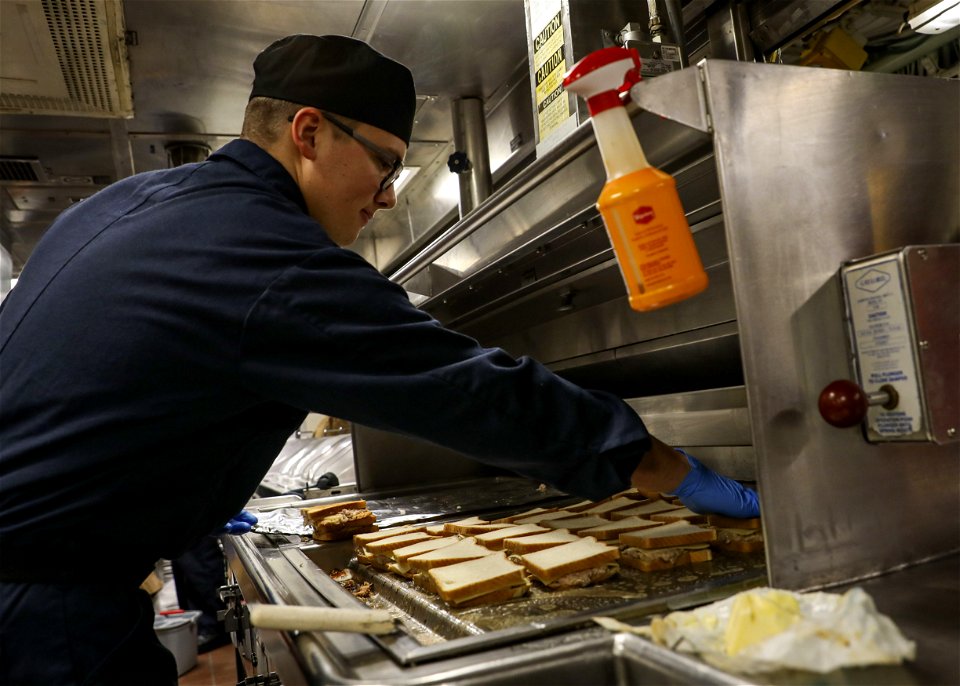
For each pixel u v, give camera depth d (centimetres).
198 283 105
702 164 118
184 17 274
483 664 73
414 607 137
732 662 67
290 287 102
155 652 120
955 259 94
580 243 176
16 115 345
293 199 126
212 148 406
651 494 200
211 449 117
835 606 73
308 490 300
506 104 335
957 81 109
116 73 307
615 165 88
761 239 93
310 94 128
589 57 87
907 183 103
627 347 217
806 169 96
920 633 74
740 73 93
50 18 263
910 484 98
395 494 281
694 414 199
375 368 102
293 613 89
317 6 267
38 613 107
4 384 115
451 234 194
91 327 109
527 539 154
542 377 103
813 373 94
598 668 76
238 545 177
